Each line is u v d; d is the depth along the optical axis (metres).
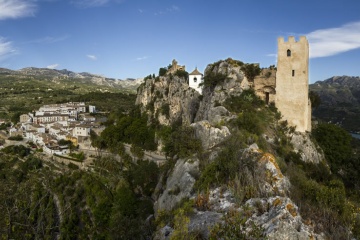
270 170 31.16
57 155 112.94
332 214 25.91
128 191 69.88
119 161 107.06
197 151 50.28
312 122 87.06
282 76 70.56
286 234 20.39
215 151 46.66
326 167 66.25
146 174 77.50
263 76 78.81
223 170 35.12
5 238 21.84
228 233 19.67
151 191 72.38
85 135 129.50
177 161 52.25
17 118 188.50
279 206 23.03
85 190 82.94
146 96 145.88
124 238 42.09
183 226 24.61
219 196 30.33
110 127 125.94
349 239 22.62
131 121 130.00
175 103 123.69
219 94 79.81
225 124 59.66
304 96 68.81
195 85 121.19
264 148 51.78
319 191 30.20
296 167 54.94
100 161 103.44
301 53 68.69
